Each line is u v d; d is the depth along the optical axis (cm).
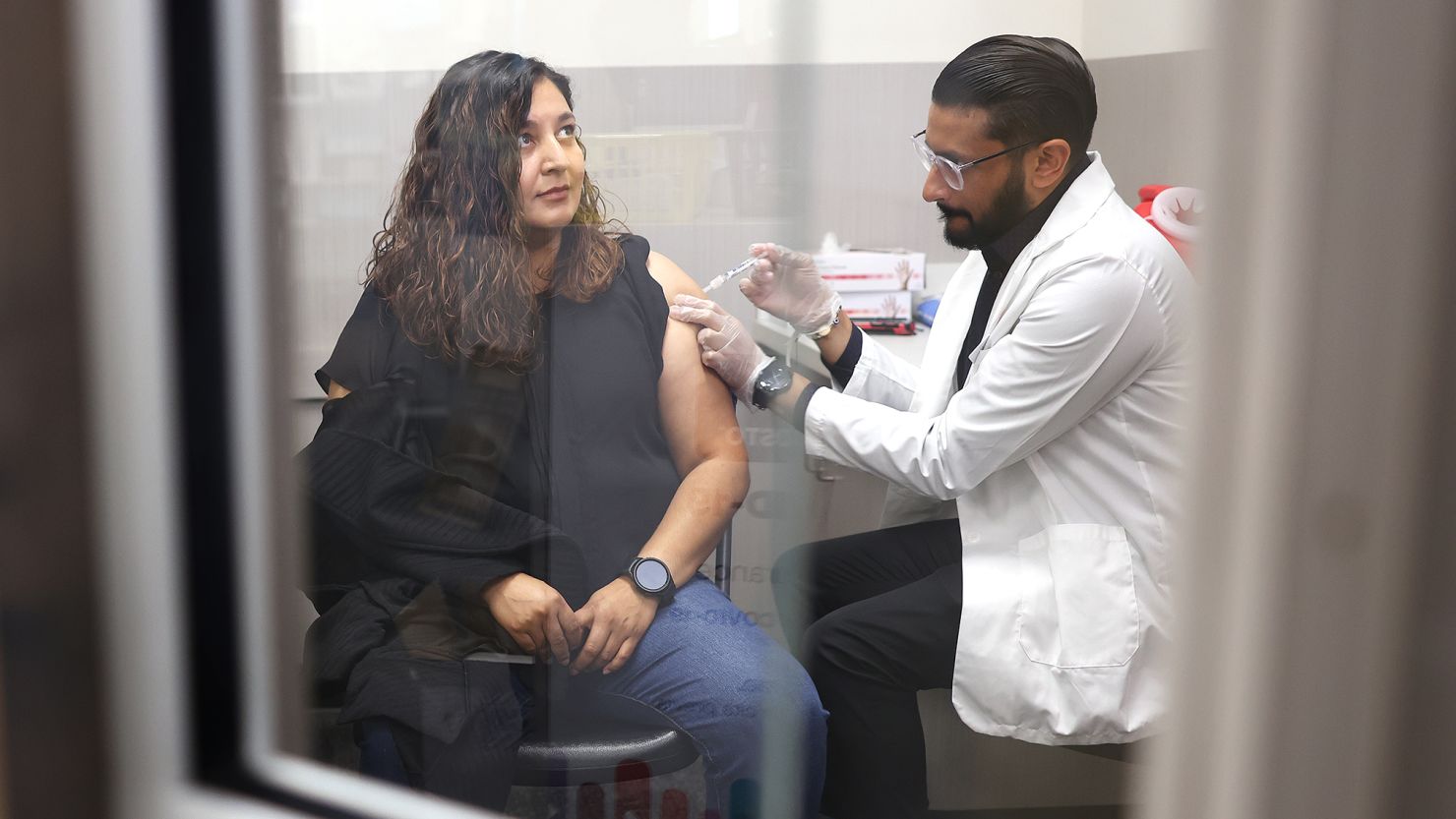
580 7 93
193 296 54
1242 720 47
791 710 104
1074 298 97
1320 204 42
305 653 103
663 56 95
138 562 53
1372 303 42
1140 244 97
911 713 108
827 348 103
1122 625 103
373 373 100
